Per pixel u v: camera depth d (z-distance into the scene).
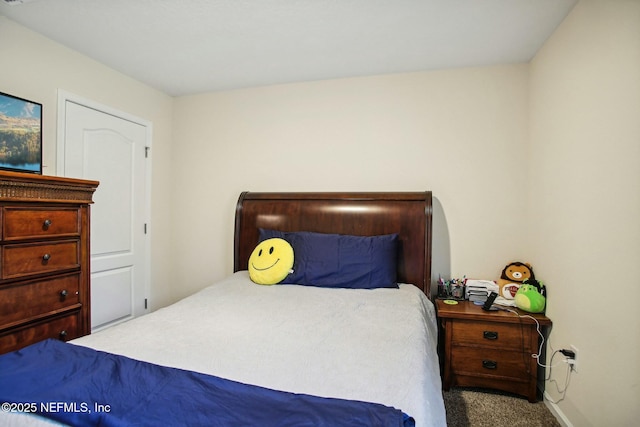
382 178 2.63
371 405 0.78
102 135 2.48
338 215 2.50
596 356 1.48
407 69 2.52
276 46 2.20
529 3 1.70
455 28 1.94
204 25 1.95
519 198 2.36
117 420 0.69
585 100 1.59
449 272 2.49
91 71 2.38
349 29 1.98
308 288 2.08
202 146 3.10
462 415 1.81
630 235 1.27
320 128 2.78
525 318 1.93
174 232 3.16
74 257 1.71
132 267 2.77
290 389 0.89
